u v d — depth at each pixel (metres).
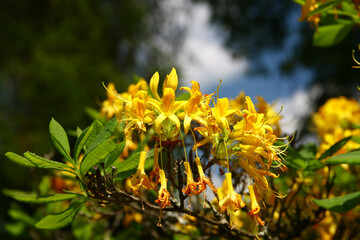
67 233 0.92
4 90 3.61
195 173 0.46
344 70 3.58
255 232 0.45
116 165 0.47
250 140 0.45
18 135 3.39
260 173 0.46
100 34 4.30
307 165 0.61
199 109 0.45
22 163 0.45
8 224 0.95
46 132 3.47
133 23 4.79
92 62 4.00
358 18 0.74
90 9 4.37
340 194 0.76
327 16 0.78
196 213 0.46
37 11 4.12
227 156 0.45
